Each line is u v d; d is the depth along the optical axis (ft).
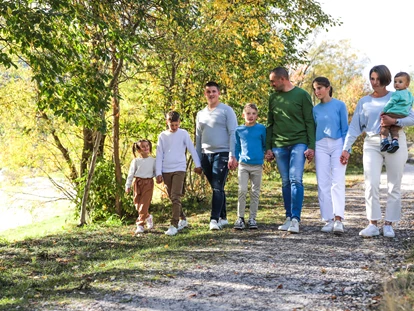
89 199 33.63
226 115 23.67
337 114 21.30
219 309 12.14
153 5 27.50
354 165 106.93
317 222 24.90
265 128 23.20
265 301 12.64
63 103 23.59
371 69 19.89
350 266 15.70
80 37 27.04
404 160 19.62
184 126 39.88
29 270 17.53
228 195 44.39
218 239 21.13
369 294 12.81
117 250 20.95
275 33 38.86
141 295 13.39
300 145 21.47
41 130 38.11
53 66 22.54
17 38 22.33
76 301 13.03
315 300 12.56
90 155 38.70
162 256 18.13
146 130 39.86
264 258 17.17
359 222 24.31
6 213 52.85
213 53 32.50
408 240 19.11
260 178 23.66
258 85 39.55
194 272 15.65
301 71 76.28
